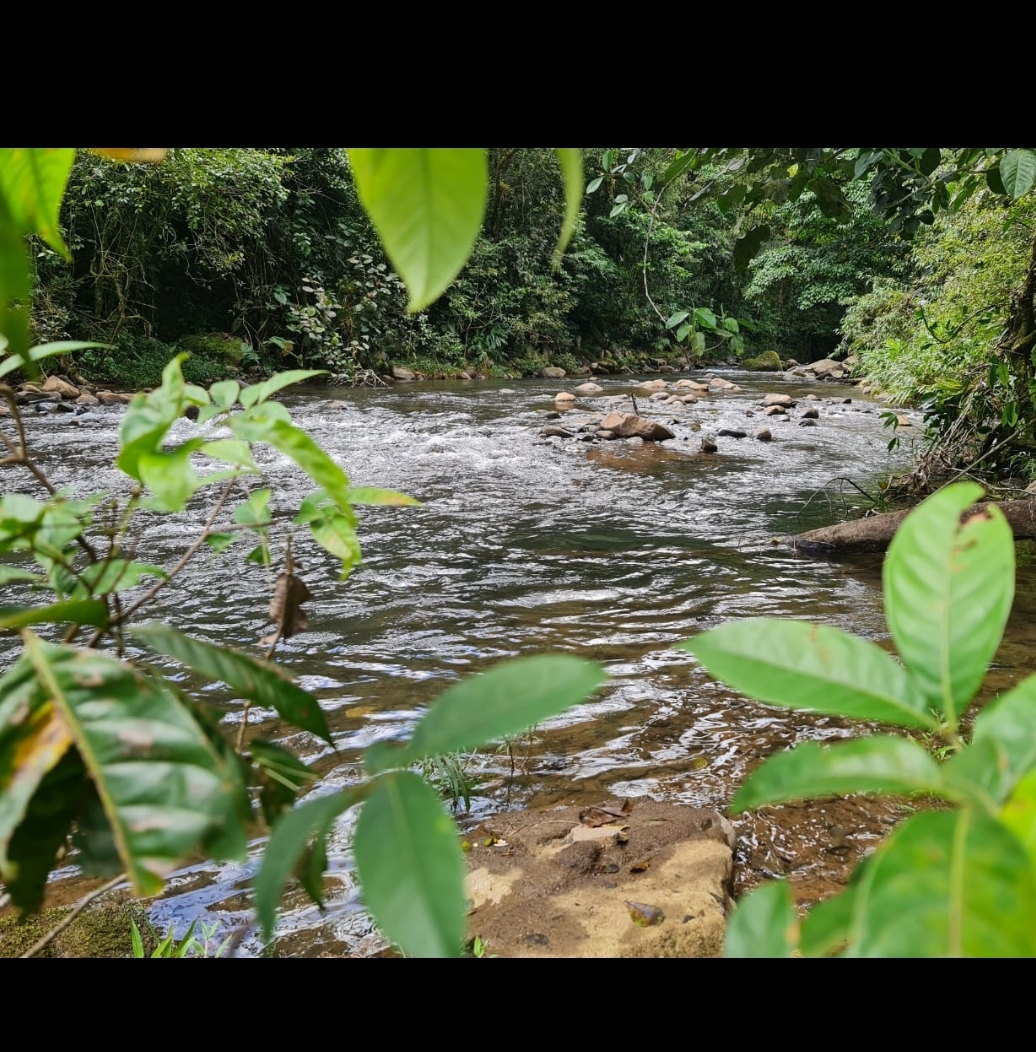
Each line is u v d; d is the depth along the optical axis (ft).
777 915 1.09
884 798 8.50
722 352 88.22
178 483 1.68
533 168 69.36
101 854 1.49
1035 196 21.01
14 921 6.52
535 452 31.17
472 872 7.12
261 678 1.85
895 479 24.09
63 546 2.26
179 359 2.27
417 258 0.98
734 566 17.65
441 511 22.33
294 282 58.03
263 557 3.05
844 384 62.75
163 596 15.02
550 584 16.33
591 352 79.51
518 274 71.97
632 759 9.35
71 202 44.55
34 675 1.41
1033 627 13.26
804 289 78.64
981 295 28.99
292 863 0.99
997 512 1.22
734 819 8.12
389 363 60.59
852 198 46.11
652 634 13.50
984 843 0.83
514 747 9.68
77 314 46.50
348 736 9.78
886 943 0.78
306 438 1.90
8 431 30.83
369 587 15.98
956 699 1.13
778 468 28.89
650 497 24.39
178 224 52.42
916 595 1.21
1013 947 0.76
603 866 7.10
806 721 10.18
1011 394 20.93
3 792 1.34
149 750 1.35
